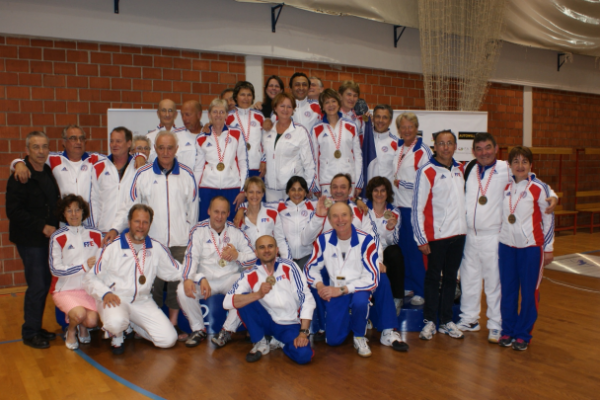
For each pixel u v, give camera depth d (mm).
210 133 4055
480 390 2697
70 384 2818
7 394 2695
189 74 5871
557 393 2660
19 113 5086
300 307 3305
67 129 3732
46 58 5148
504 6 7109
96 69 5379
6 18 4875
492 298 3527
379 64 7176
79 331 3562
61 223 3895
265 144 4281
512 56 8555
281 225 3887
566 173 9703
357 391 2689
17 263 5227
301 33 6473
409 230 4164
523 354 3264
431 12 6602
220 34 5910
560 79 9297
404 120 4086
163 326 3412
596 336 3629
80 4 5156
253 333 3266
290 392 2684
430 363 3107
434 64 6777
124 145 3900
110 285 3363
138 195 3676
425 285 3646
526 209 3309
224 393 2676
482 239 3520
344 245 3480
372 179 3930
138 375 2943
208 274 3682
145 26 5484
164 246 3521
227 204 3541
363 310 3293
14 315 4234
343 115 4406
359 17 6559
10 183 3443
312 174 4211
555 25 7809
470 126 5891
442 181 3510
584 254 6984
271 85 4617
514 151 3328
